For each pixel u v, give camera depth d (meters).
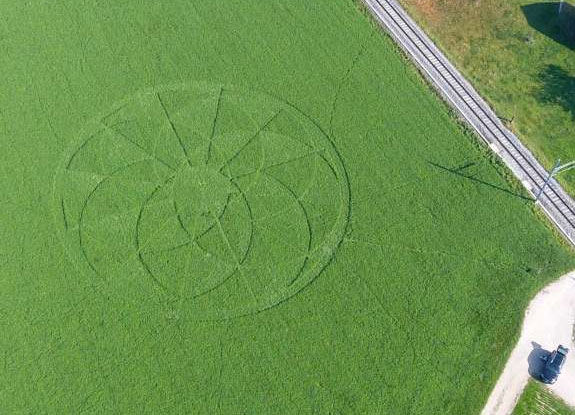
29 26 28.56
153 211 24.78
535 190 25.66
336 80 27.78
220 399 21.92
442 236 24.62
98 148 25.88
